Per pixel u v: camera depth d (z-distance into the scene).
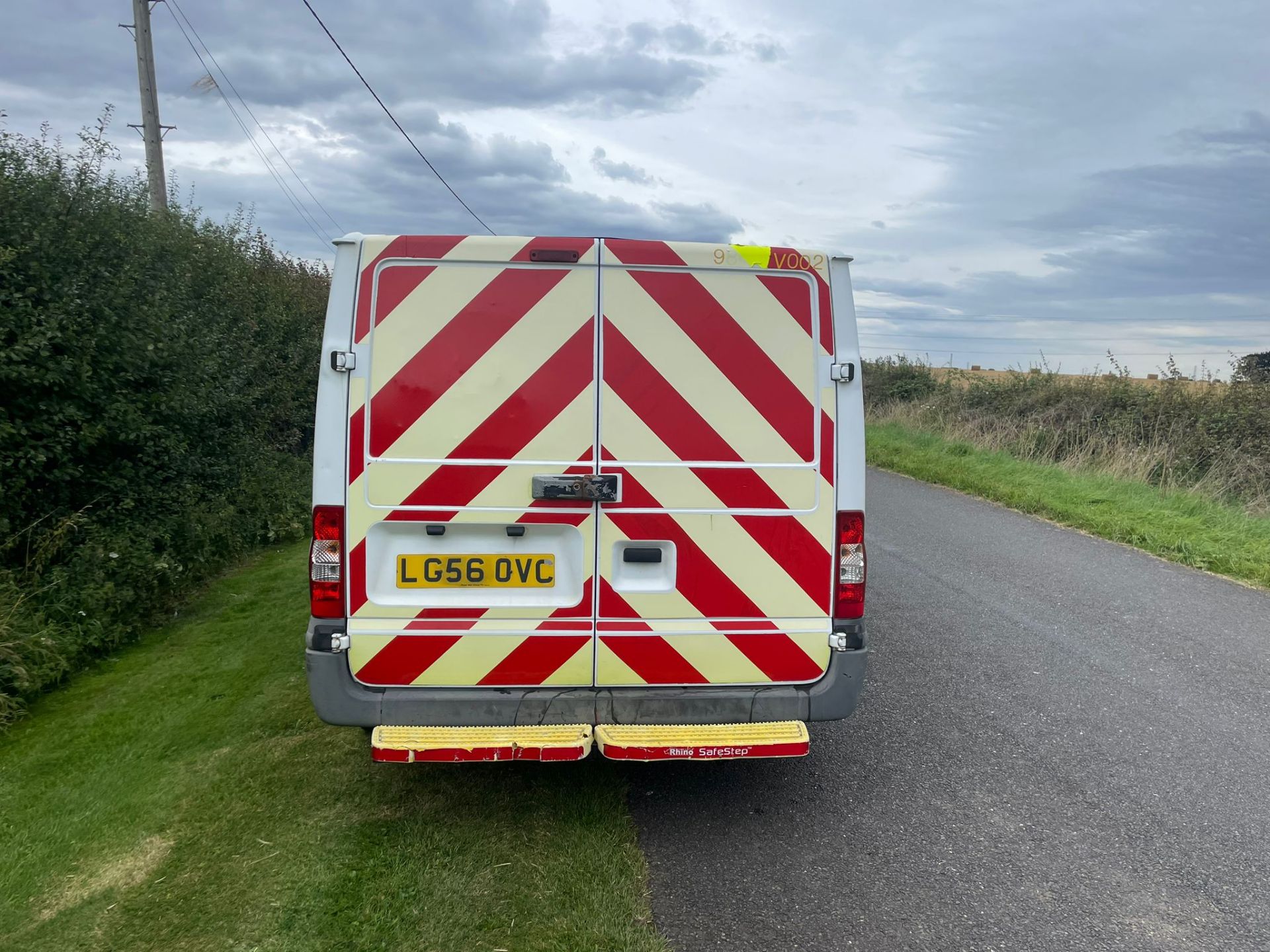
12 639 4.95
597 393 3.40
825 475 3.52
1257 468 11.54
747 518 3.49
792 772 4.27
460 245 3.34
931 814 3.87
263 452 10.02
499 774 4.13
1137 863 3.49
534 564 3.44
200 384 7.76
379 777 4.05
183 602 6.88
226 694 5.04
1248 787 4.13
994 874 3.41
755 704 3.52
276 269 12.91
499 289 3.36
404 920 3.00
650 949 2.89
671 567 3.49
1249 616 6.79
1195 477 12.07
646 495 3.45
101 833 3.55
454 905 3.09
